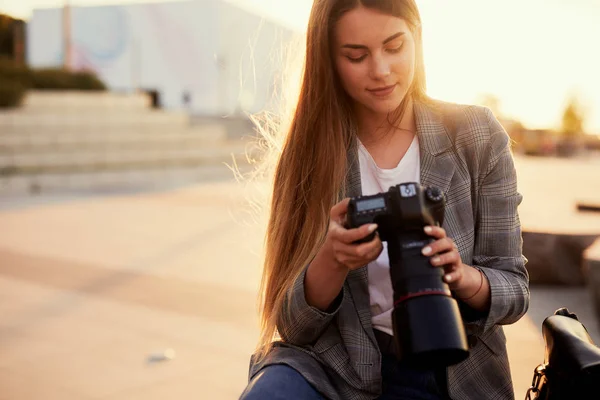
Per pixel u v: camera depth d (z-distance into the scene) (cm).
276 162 166
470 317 146
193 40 4119
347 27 140
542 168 2141
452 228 150
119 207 1045
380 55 140
